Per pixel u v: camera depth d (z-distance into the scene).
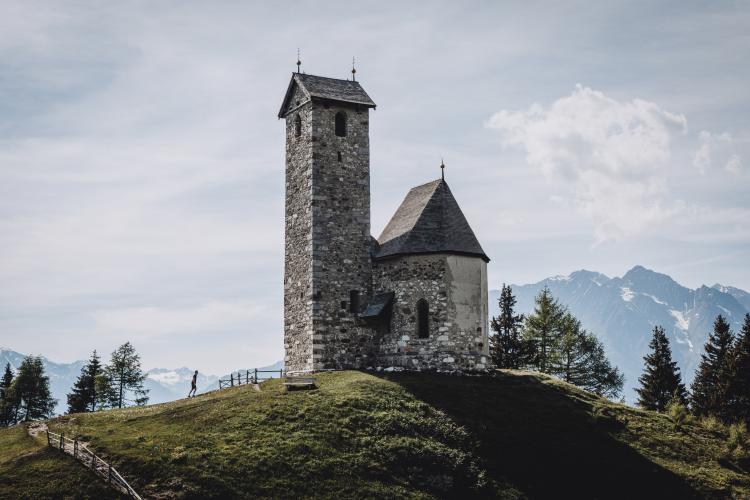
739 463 54.38
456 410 54.19
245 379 66.88
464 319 63.28
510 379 62.19
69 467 44.06
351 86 71.12
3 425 94.31
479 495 46.44
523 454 50.47
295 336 67.19
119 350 95.38
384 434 49.84
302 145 68.88
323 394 54.72
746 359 80.75
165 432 48.91
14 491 41.50
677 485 50.38
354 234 67.56
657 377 88.62
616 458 52.06
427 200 67.06
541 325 87.06
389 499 43.91
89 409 94.12
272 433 48.59
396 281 65.25
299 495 42.94
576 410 57.59
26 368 97.44
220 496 41.75
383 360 65.31
